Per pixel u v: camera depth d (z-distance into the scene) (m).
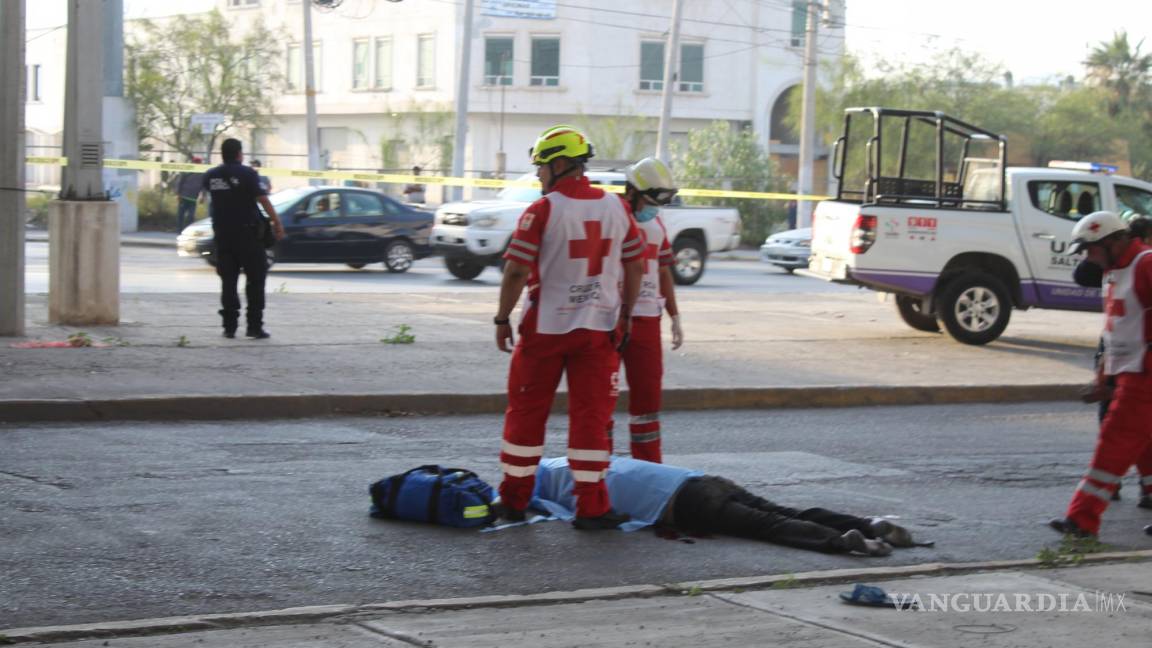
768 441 10.38
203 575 6.00
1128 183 16.66
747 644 5.21
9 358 11.59
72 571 5.95
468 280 24.86
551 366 6.98
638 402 8.09
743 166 48.72
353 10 63.09
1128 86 59.72
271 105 53.84
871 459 9.82
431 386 11.24
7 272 13.13
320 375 11.52
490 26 59.16
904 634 5.42
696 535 7.11
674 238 26.08
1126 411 7.50
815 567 6.59
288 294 19.55
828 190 63.69
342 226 25.09
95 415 9.73
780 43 61.50
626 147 58.47
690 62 60.56
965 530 7.66
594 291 6.90
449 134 59.41
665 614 5.61
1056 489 9.05
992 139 16.45
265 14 66.06
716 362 13.73
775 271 33.09
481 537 6.88
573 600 5.79
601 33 59.28
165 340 13.34
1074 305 16.56
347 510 7.36
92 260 14.30
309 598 5.75
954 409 12.54
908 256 16.22
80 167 14.30
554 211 6.82
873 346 15.77
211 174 13.60
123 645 4.96
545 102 59.50
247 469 8.34
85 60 14.20
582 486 7.05
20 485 7.57
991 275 16.41
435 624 5.36
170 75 51.03
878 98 52.75
